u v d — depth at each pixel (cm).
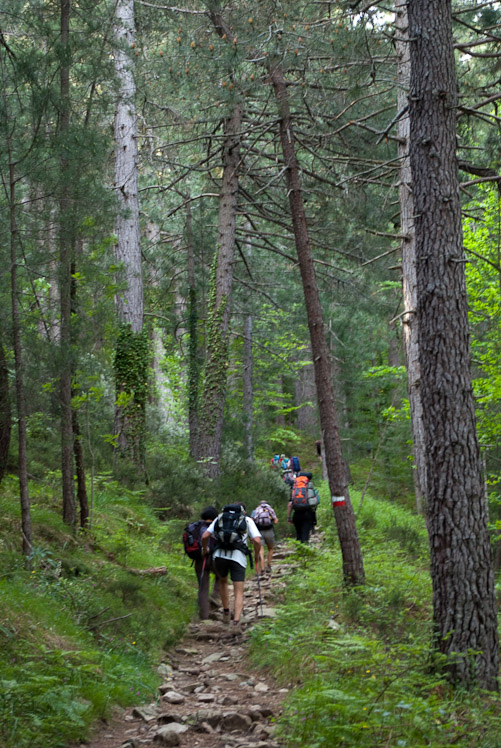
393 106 1355
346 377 3011
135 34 1627
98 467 1495
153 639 788
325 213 1838
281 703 597
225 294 1972
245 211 2048
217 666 754
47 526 966
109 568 948
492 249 1611
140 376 1700
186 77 1258
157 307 2434
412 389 1425
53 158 884
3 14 939
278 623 799
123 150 1816
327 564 1107
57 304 993
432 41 694
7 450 955
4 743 444
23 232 909
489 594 629
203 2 1222
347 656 617
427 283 672
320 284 2345
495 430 1564
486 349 1812
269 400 3419
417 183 691
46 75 902
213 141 2059
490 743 481
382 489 3148
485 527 639
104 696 570
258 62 1109
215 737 529
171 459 1828
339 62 1096
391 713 497
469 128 1328
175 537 1294
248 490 1742
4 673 525
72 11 1000
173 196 2527
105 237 1082
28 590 712
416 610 885
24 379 901
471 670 606
